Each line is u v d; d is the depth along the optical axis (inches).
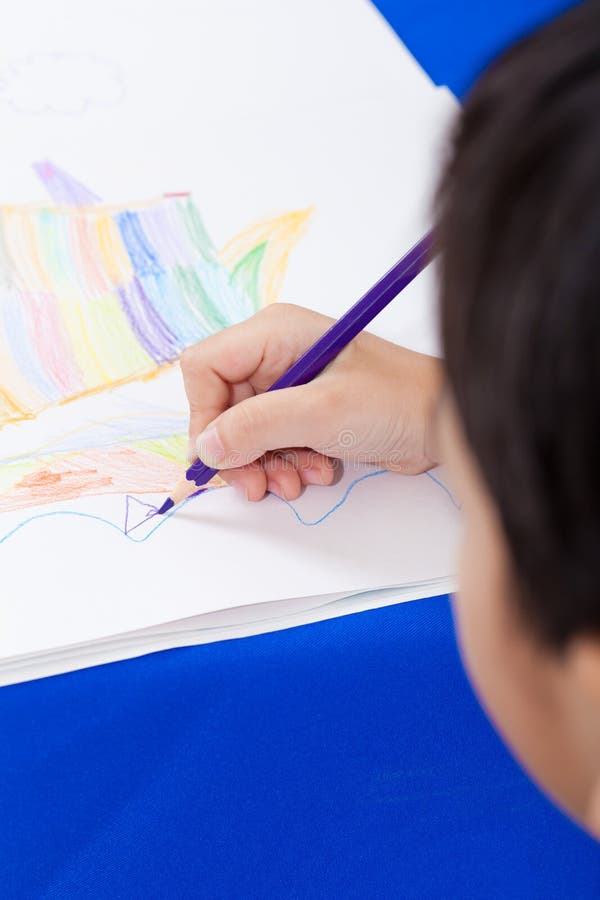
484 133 6.1
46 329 21.1
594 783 9.6
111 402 20.1
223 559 18.0
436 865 15.0
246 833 15.2
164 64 26.6
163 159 24.3
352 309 17.7
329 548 18.3
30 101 25.3
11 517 18.1
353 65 27.0
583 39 5.8
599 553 5.8
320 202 23.9
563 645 6.8
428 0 29.7
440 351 6.9
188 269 22.4
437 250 6.7
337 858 15.0
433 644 17.5
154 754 15.9
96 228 22.9
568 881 14.9
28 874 14.6
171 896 14.5
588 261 5.2
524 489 5.9
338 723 16.4
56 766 15.7
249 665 17.1
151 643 17.2
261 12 28.2
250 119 25.4
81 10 27.7
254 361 19.6
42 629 16.8
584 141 5.4
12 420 19.6
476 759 16.1
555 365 5.4
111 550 17.8
